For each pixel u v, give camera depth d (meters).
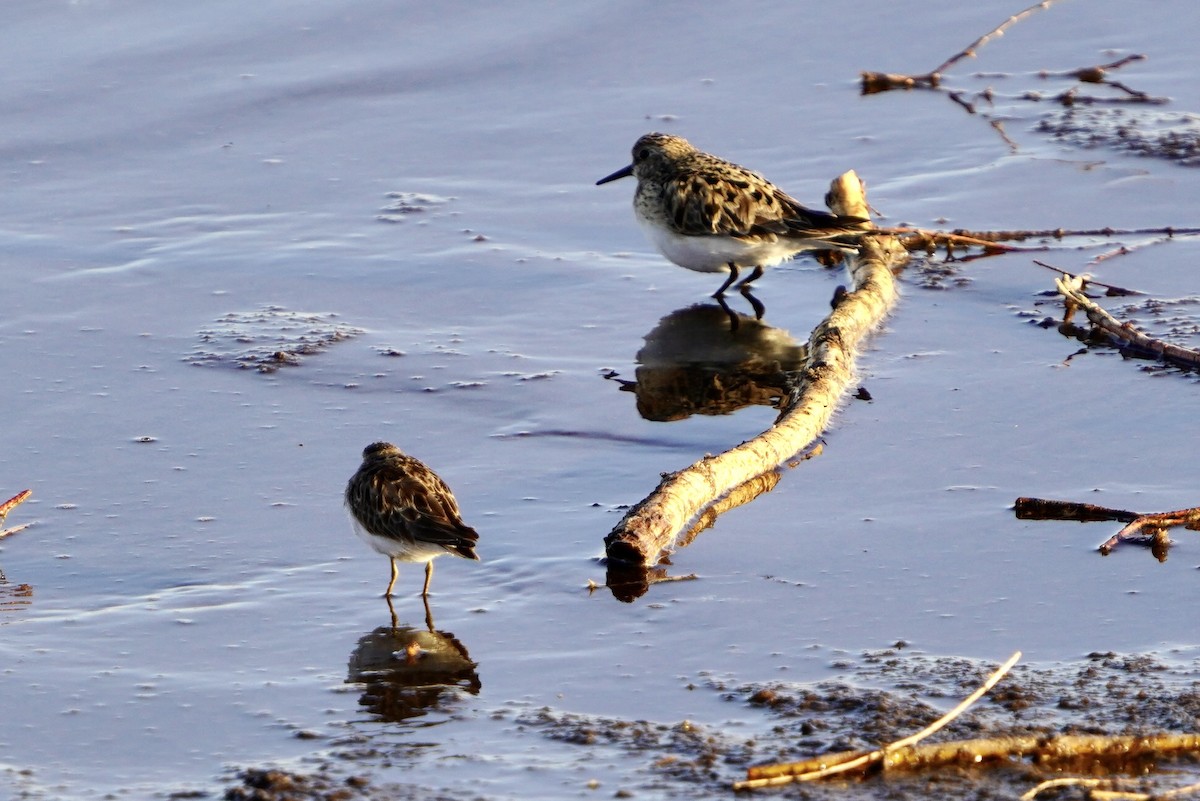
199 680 9.36
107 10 23.53
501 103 21.11
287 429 13.22
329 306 15.91
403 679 9.34
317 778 8.10
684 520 11.31
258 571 10.88
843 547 10.98
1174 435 12.61
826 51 22.73
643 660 9.48
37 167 19.27
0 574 10.80
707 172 16.45
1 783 8.18
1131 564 10.55
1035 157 19.17
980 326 15.20
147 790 8.10
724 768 8.10
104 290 16.22
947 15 23.89
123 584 10.69
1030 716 8.47
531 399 13.87
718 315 16.03
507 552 11.08
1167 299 15.42
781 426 12.62
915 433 12.88
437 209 18.30
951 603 10.12
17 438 13.01
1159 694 8.68
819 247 16.27
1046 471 12.08
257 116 20.66
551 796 7.91
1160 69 21.75
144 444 12.91
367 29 23.09
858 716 8.57
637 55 22.55
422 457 12.70
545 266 17.02
